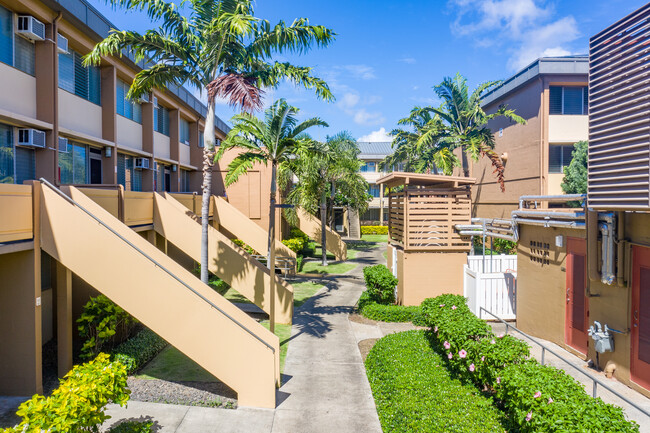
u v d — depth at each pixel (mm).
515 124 25469
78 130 13375
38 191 8070
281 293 13125
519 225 12188
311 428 6883
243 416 7301
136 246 8914
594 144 8148
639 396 7523
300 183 25250
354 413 7410
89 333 9836
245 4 11008
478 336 7797
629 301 7922
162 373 9109
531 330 11602
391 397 7180
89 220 8109
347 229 44625
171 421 7059
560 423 4637
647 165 6852
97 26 12992
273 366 7602
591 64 8258
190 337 7902
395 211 16094
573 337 9789
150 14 11070
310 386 8562
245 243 19750
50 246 8133
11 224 7316
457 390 6977
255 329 8875
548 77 22328
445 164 22844
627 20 7414
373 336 11836
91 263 8102
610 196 7723
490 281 13078
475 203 31234
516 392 5504
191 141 25422
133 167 17641
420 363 8250
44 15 10984
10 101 10289
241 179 25438
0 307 7816
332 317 13945
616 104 7605
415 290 14180
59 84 12430
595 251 8617
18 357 7848
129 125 17141
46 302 10867
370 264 25859
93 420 5195
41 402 4859
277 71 12078
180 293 7918
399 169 41344
